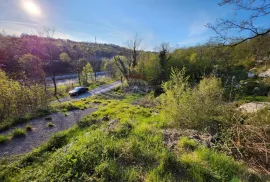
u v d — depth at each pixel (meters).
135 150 3.33
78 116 9.30
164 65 30.27
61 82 41.19
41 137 6.11
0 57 32.03
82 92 24.56
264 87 15.82
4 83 9.25
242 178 2.63
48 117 8.56
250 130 3.79
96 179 2.53
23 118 7.93
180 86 6.28
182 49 35.28
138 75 31.78
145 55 33.91
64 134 5.80
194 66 27.27
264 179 2.71
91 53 65.06
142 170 2.82
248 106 7.39
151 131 4.63
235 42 5.36
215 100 5.75
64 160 2.94
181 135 4.47
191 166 2.81
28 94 10.10
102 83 36.53
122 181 2.53
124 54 35.97
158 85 27.02
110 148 3.38
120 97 21.33
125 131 4.62
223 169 2.78
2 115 8.53
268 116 4.37
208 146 3.84
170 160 2.98
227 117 5.11
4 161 4.16
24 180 2.96
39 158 4.21
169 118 5.99
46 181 2.61
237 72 22.56
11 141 5.66
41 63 25.36
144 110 10.37
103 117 8.25
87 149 3.30
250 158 3.43
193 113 5.38
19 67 26.81
